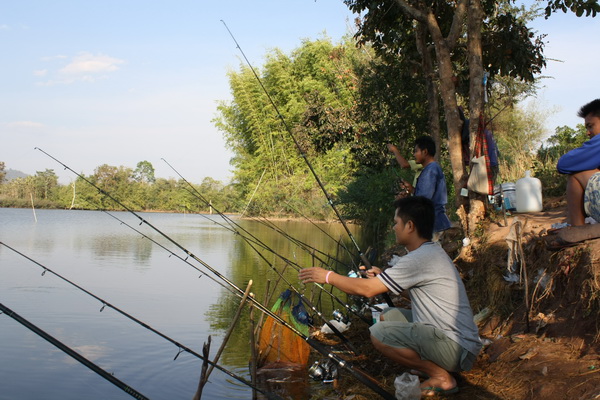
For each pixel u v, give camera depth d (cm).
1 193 5881
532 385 333
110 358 495
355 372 340
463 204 696
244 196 3884
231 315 686
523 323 419
